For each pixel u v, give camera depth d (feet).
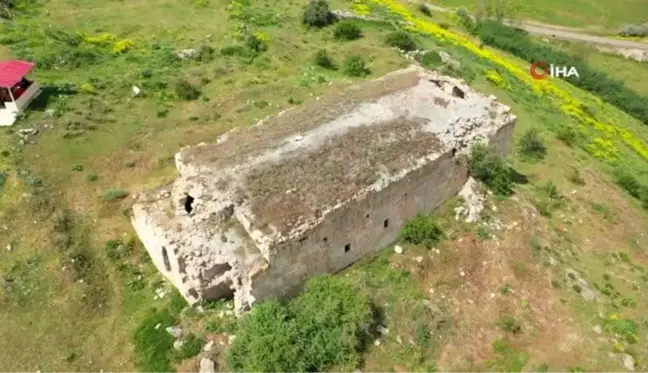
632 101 199.62
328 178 83.05
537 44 221.05
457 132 96.53
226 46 146.61
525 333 82.02
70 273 82.07
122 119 114.21
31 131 105.29
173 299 79.82
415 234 88.94
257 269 72.84
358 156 87.66
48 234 86.94
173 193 83.41
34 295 80.18
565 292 88.99
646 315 90.48
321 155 87.40
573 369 78.07
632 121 188.55
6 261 83.76
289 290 78.48
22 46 132.46
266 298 75.97
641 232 116.26
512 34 223.71
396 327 78.74
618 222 115.55
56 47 133.90
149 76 129.59
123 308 79.92
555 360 79.00
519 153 131.54
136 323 77.77
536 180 121.90
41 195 92.99
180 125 115.03
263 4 181.16
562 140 144.77
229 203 78.18
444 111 100.48
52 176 97.50
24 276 82.07
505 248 92.32
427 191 91.20
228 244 75.87
